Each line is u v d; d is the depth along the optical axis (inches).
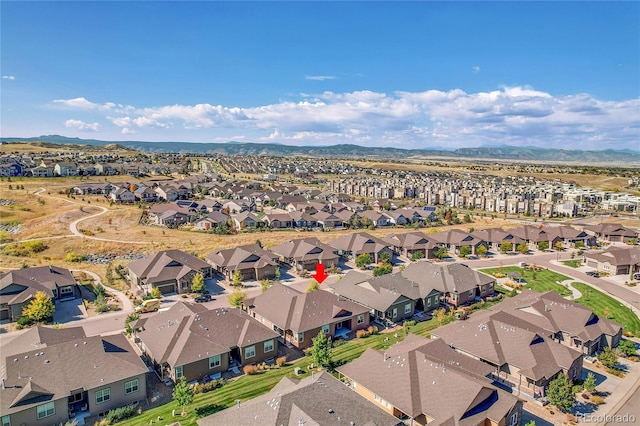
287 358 1841.8
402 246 3818.9
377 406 1349.7
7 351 1631.4
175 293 2677.2
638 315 2399.1
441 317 2246.6
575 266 3535.9
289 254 3373.5
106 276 2925.7
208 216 4714.6
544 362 1620.3
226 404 1457.9
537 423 1393.9
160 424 1344.7
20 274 2442.2
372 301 2324.1
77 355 1485.0
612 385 1647.4
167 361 1625.2
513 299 2327.8
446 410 1277.1
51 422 1334.9
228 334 1787.6
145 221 4731.8
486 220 5703.7
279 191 7342.5
